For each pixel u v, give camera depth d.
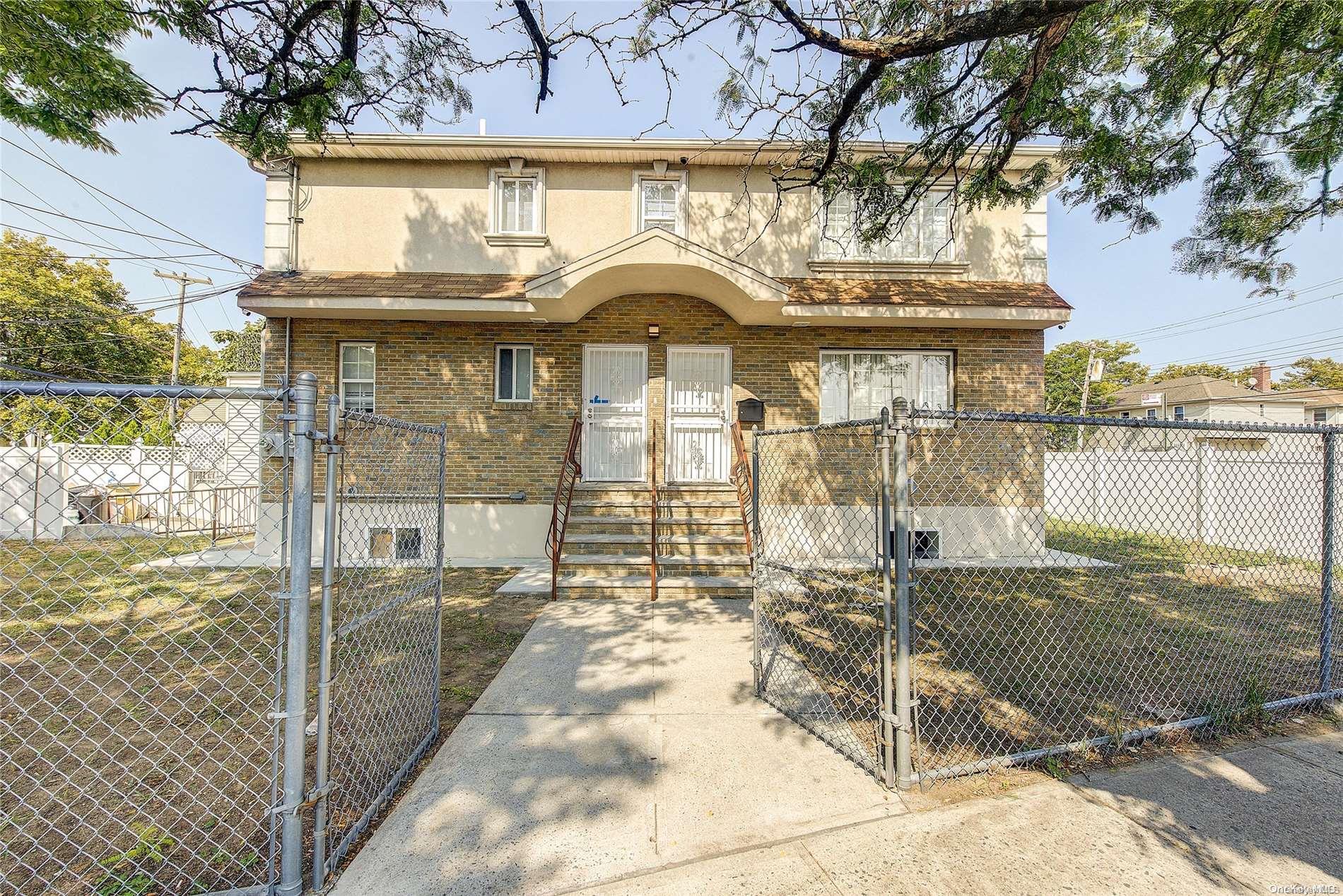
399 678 4.59
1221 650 5.23
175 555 3.47
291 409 2.41
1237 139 5.76
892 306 9.12
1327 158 5.40
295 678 2.35
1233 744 3.54
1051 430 14.72
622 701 4.25
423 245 9.77
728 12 4.59
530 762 3.38
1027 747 3.49
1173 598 7.10
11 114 5.38
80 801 2.95
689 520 8.58
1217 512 8.09
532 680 4.62
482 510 9.55
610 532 8.57
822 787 3.11
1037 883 2.38
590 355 9.91
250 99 5.32
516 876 2.46
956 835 2.69
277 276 9.28
